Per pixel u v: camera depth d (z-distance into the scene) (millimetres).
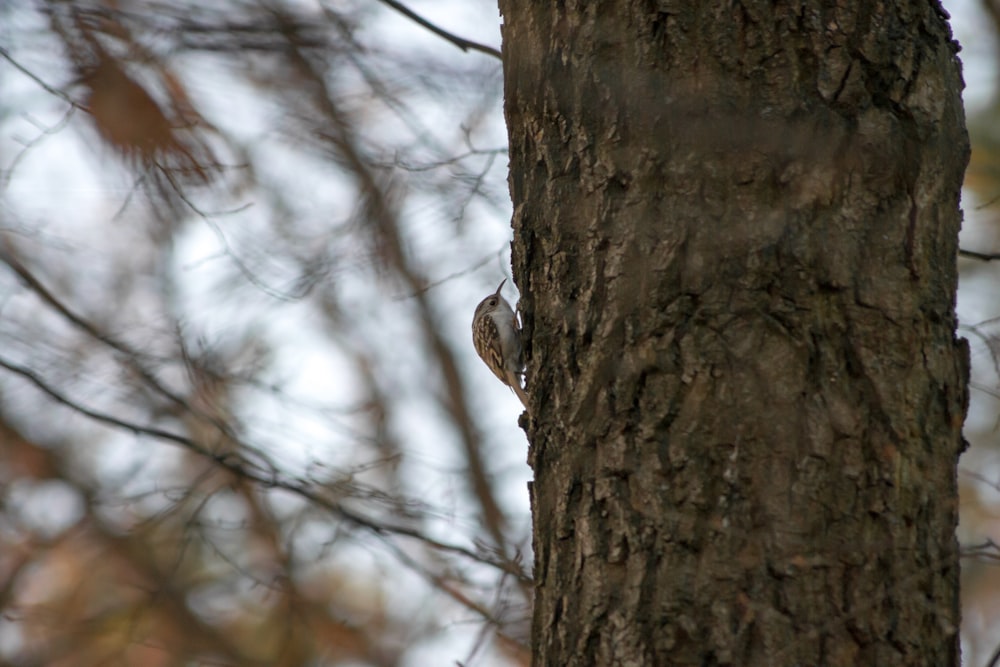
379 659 13352
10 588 13516
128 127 8555
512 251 6195
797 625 4820
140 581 13141
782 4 5387
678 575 5008
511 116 6160
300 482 10180
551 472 5590
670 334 5234
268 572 12438
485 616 9977
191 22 8820
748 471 5004
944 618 4914
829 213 5188
